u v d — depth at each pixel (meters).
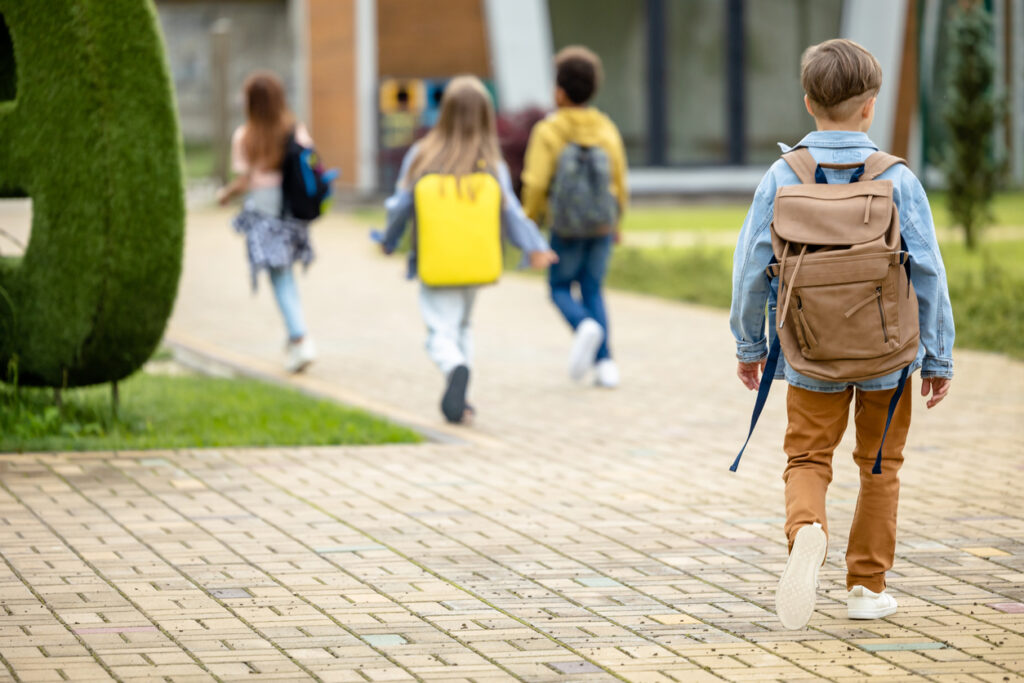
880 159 6.50
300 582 7.64
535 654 6.44
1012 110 44.09
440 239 12.34
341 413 12.87
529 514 9.31
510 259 28.53
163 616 6.96
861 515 6.99
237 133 15.48
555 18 41.53
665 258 26.81
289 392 14.05
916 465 10.88
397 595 7.41
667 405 13.81
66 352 11.41
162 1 64.31
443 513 9.31
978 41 27.56
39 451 11.02
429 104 40.78
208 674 6.09
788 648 6.55
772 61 43.12
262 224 15.31
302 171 15.23
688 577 7.83
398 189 12.73
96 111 11.08
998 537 8.67
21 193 11.56
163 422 12.23
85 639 6.57
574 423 12.84
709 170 42.94
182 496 9.65
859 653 6.48
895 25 41.28
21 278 11.50
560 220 14.41
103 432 11.77
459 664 6.28
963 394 14.28
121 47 11.08
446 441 11.84
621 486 10.21
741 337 6.74
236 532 8.71
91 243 11.15
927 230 6.43
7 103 11.48
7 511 9.12
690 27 42.59
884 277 6.25
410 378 15.46
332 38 43.28
